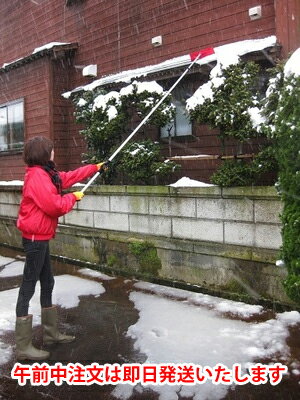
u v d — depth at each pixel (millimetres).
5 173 10688
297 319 3961
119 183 7016
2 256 7434
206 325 3938
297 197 3547
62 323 4211
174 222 5203
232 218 4605
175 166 5883
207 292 4848
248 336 3660
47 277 3697
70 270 6262
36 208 3412
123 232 5859
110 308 4578
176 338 3697
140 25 7641
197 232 4969
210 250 4797
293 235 3568
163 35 7262
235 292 4621
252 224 4434
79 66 8922
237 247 4559
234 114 4605
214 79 4816
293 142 3480
